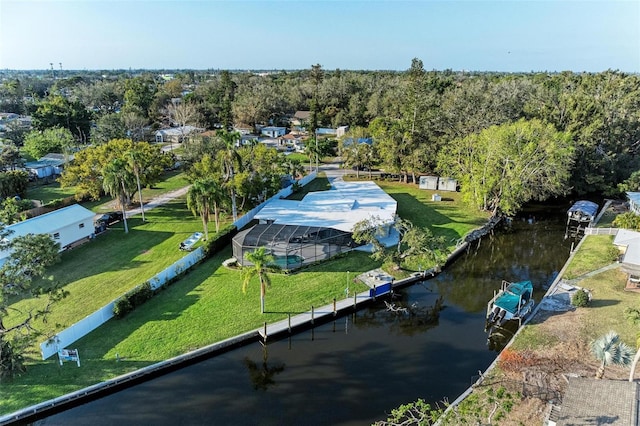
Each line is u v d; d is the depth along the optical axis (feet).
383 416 74.90
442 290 122.52
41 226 133.59
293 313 104.01
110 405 78.07
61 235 137.90
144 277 119.96
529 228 174.50
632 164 214.48
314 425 73.10
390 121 273.54
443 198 205.87
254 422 73.77
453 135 222.69
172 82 577.43
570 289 113.50
